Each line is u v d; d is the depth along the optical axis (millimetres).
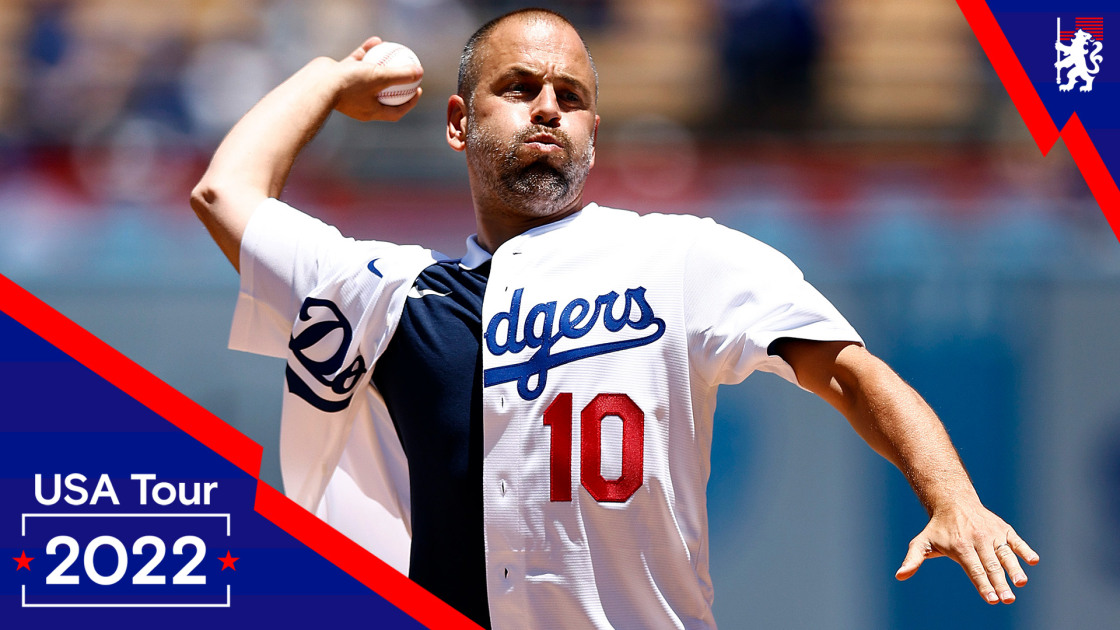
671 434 8602
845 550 20250
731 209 27828
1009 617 20094
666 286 8805
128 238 26531
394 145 29406
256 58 32562
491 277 9109
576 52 9664
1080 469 20875
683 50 33406
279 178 10047
